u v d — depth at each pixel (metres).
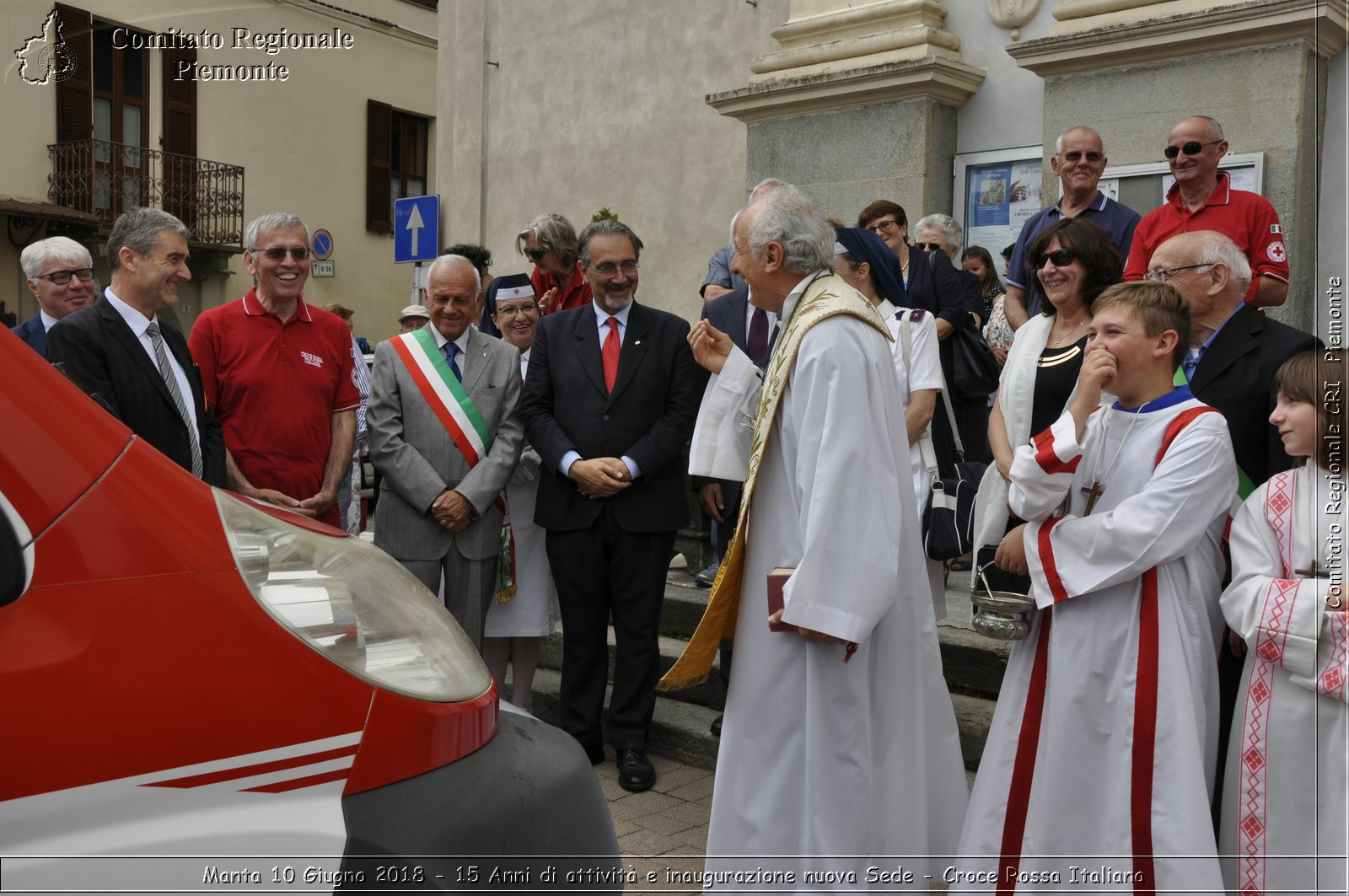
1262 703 2.74
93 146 15.37
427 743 1.97
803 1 8.05
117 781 1.68
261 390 4.29
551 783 2.16
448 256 4.64
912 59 7.15
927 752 3.24
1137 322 2.83
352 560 2.27
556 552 4.52
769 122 8.05
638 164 9.85
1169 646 2.76
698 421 3.56
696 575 5.88
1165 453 2.80
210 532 1.89
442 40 11.32
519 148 10.72
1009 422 3.41
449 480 4.52
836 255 4.26
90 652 1.69
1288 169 5.82
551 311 5.83
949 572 5.98
